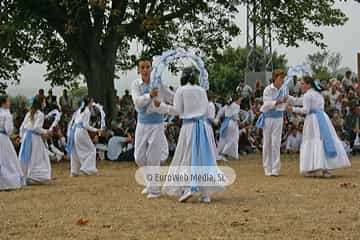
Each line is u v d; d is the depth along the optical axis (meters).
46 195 9.73
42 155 11.56
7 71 21.69
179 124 17.56
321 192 9.52
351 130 17.67
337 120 17.62
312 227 6.77
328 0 20.69
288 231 6.59
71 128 13.20
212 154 8.60
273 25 20.62
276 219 7.25
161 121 9.20
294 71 11.98
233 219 7.28
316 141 11.65
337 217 7.34
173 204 8.46
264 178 11.72
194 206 8.26
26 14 19.08
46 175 11.48
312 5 20.47
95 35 19.47
